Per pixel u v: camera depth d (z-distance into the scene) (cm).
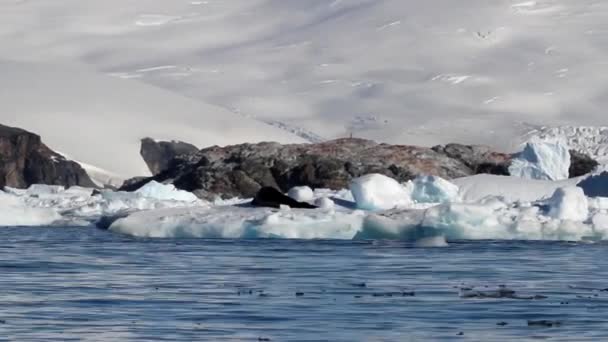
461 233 19600
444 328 10238
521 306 11562
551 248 18350
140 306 11531
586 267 15500
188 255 17375
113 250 18438
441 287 13125
